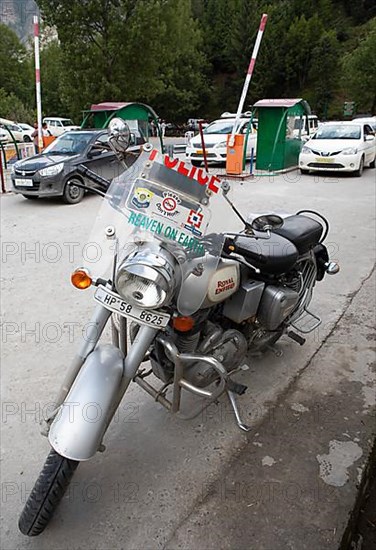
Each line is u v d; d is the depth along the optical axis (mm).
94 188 2209
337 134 12805
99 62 25172
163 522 2057
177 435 2586
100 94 25844
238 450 2479
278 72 51562
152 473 2326
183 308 2002
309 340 3566
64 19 24344
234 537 1986
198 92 49625
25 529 1936
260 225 2357
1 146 14195
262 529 2023
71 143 9312
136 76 26312
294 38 50344
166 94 44844
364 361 3287
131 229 1929
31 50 45281
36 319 3910
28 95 43719
